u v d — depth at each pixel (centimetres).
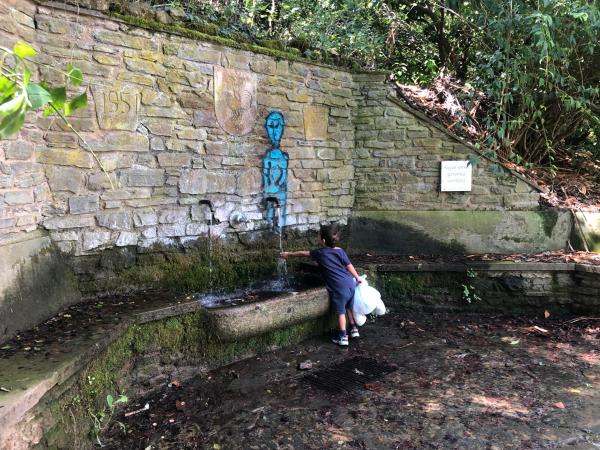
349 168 538
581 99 524
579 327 443
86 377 248
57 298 303
